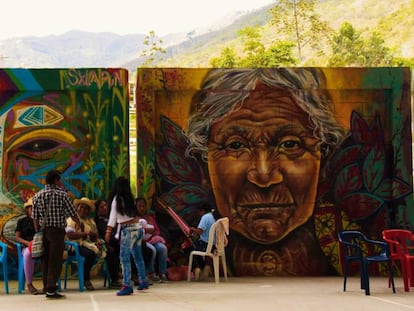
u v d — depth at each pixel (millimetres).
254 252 13883
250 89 13984
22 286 11586
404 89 13984
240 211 13945
